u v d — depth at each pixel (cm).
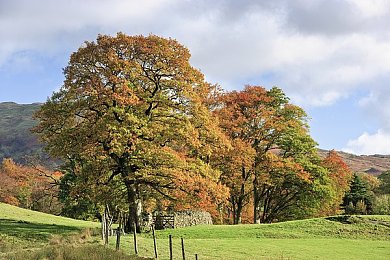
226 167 5634
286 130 6112
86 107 3972
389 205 8825
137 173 3759
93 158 3950
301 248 3209
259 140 6119
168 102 4031
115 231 4059
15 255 2469
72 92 3972
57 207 8062
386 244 3569
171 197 4031
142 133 3772
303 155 6431
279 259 2677
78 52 4056
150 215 4416
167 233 4028
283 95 6338
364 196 9294
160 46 4009
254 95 6022
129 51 4022
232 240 3547
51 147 4059
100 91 3838
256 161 5938
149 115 3994
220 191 3931
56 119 4050
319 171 6147
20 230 3809
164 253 2784
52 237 3484
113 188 4006
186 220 4762
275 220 6850
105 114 3866
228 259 2644
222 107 5962
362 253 3084
